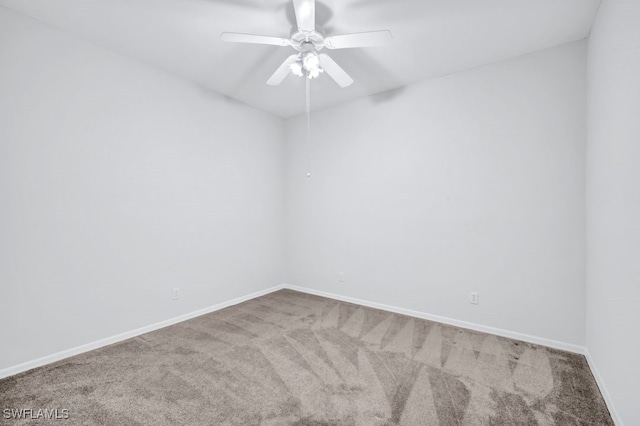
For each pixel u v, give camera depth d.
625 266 1.48
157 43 2.40
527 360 2.20
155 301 2.81
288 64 2.21
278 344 2.47
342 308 3.41
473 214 2.79
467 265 2.82
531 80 2.52
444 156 2.95
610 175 1.70
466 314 2.83
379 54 2.56
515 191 2.59
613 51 1.67
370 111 3.46
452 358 2.23
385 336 2.63
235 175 3.60
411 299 3.17
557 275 2.40
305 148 4.09
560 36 2.28
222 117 3.44
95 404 1.69
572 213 2.35
